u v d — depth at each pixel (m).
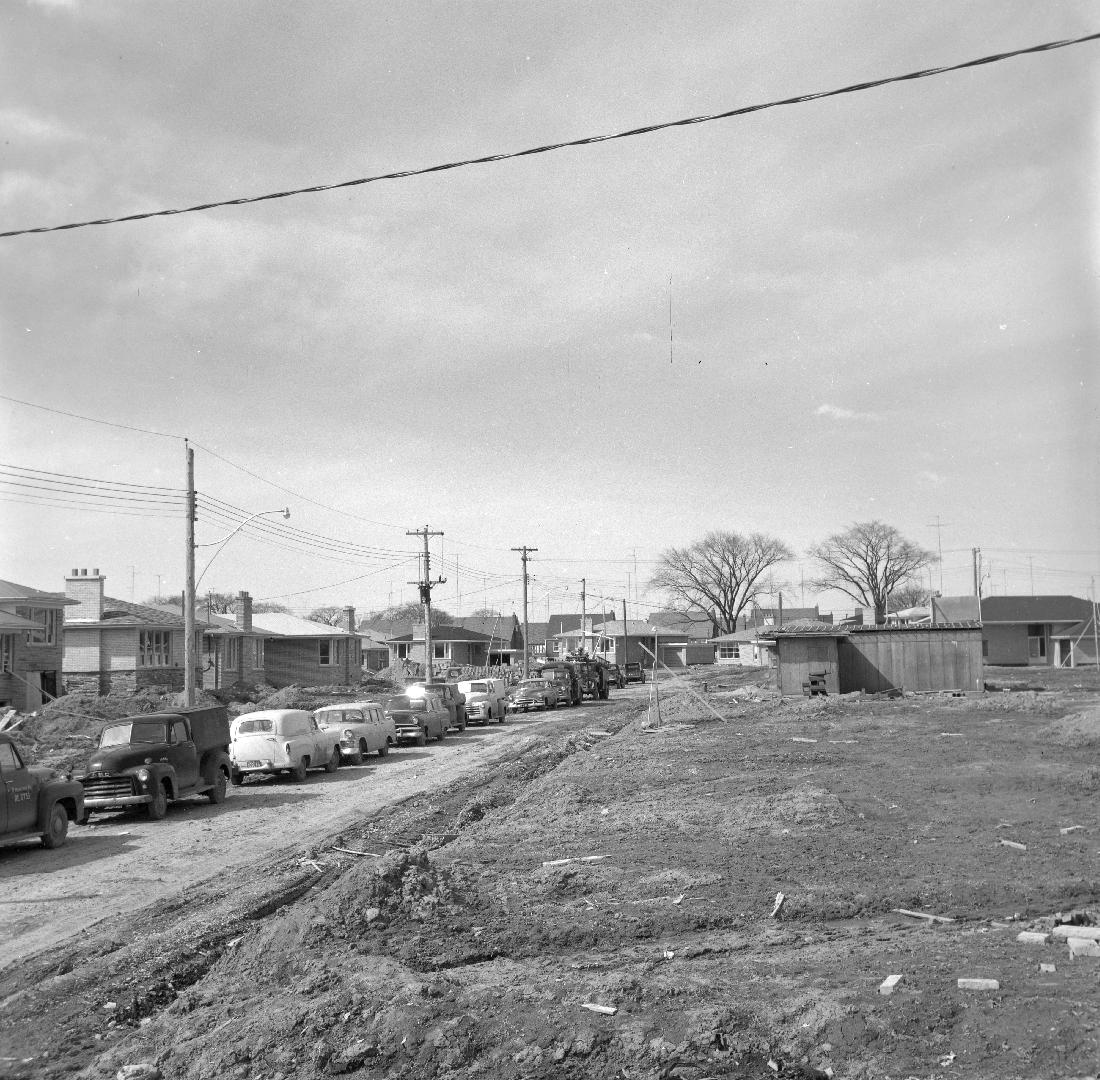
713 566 117.50
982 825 14.37
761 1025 7.17
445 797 20.83
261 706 48.12
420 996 7.83
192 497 31.88
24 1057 7.54
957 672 44.09
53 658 45.69
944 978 7.76
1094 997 7.14
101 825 18.98
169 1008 8.34
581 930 10.00
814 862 12.45
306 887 12.80
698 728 32.59
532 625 143.12
